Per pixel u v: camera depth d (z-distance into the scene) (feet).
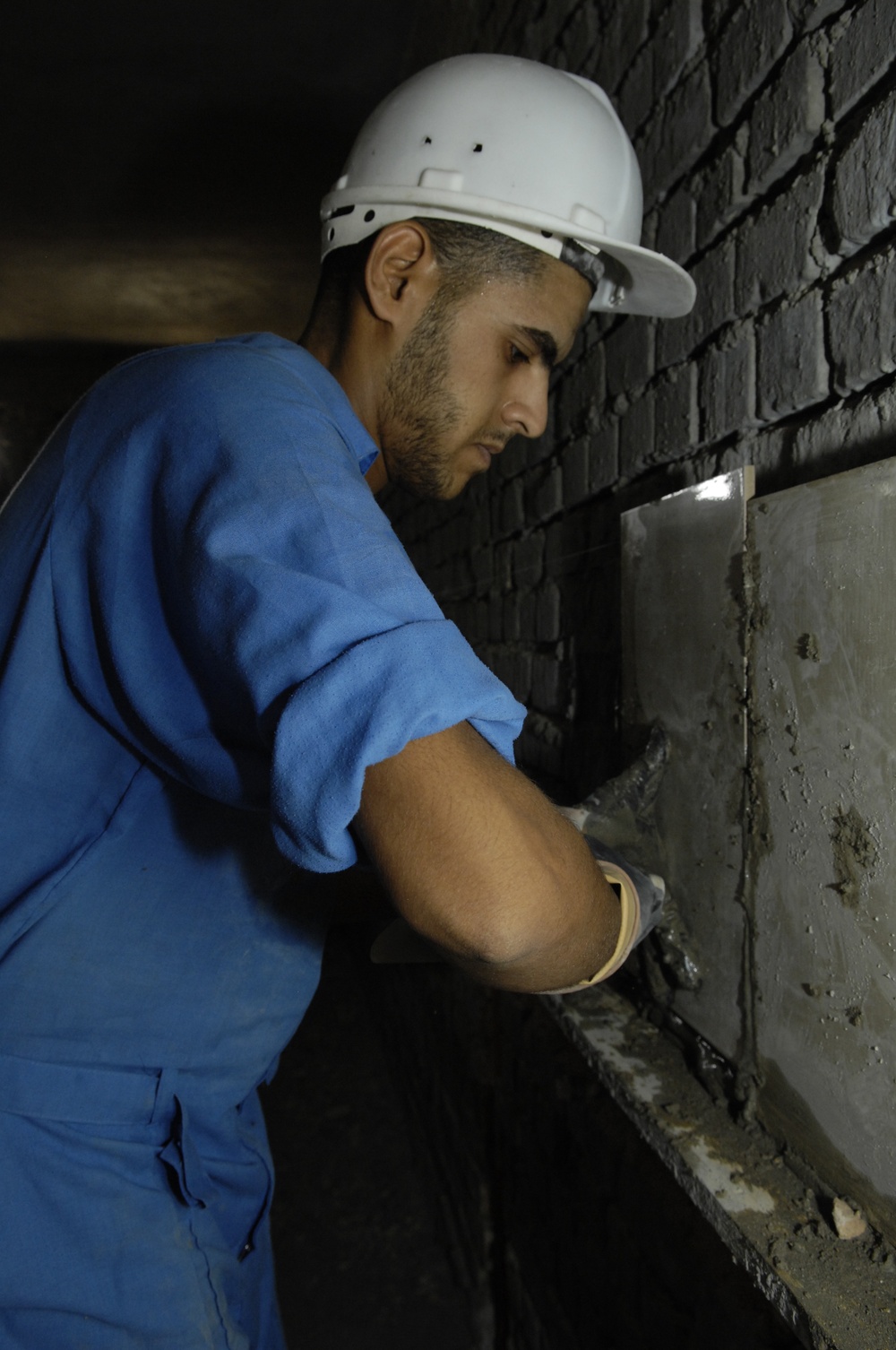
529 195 2.83
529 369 2.91
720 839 2.97
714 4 3.40
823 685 2.37
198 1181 2.75
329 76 9.12
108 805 2.53
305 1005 3.16
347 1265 7.93
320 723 1.62
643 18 3.98
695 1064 3.30
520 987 2.06
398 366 2.86
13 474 19.26
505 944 1.75
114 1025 2.61
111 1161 2.60
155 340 17.76
